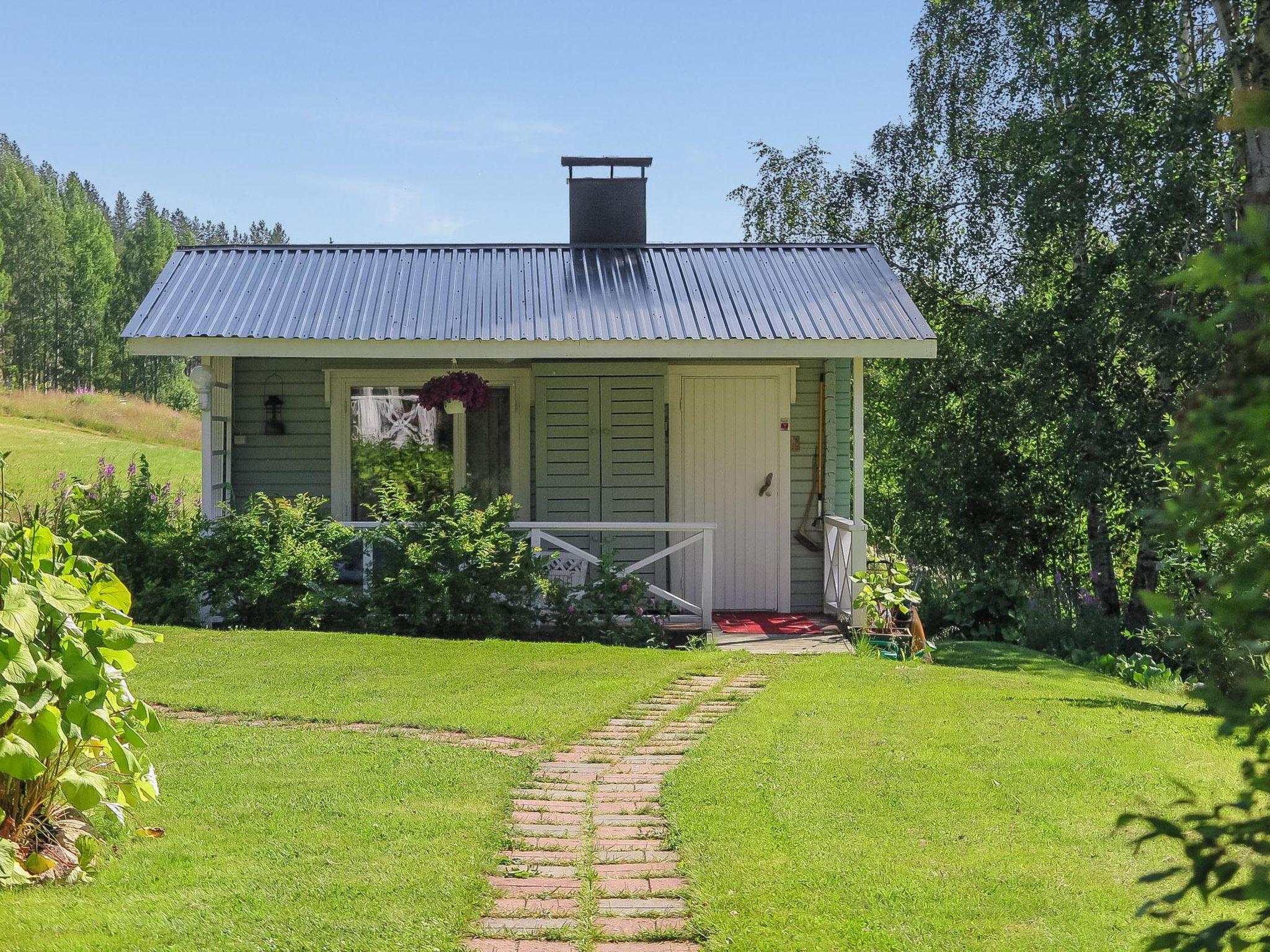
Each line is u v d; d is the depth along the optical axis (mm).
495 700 7641
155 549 10578
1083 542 17250
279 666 8633
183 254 12609
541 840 5000
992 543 17062
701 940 3959
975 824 5191
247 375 12281
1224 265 1493
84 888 4285
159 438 38312
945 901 4273
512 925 4070
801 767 6055
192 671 8414
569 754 6449
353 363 12250
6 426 33625
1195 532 1625
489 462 12273
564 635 10742
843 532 11453
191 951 3727
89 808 4457
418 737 6707
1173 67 16391
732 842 4898
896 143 19859
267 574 10391
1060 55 16500
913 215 19391
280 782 5691
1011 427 16891
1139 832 5078
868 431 21562
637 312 11484
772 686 8289
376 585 10648
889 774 5941
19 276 73125
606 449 12180
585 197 13641
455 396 11867
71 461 28609
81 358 73750
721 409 12328
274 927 3926
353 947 3807
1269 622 1516
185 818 5117
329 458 12281
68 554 5168
